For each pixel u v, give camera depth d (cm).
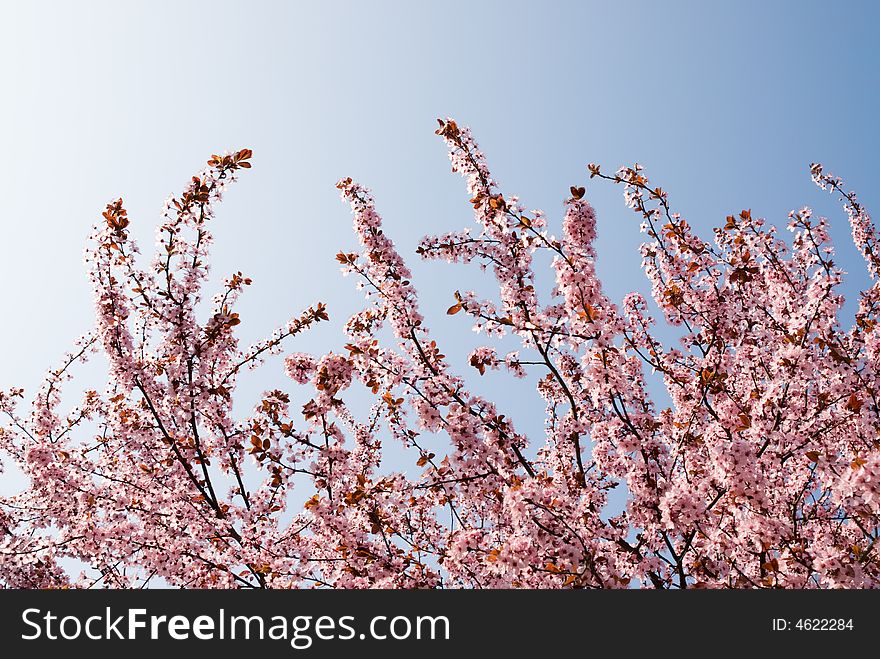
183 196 702
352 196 676
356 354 647
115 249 702
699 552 623
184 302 719
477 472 627
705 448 697
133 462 814
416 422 629
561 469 766
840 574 521
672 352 754
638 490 604
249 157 716
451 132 657
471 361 650
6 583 733
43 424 799
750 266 732
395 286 644
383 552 686
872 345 701
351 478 725
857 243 943
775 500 603
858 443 678
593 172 746
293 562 690
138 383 729
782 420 655
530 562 517
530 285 638
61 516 771
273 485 738
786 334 691
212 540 748
